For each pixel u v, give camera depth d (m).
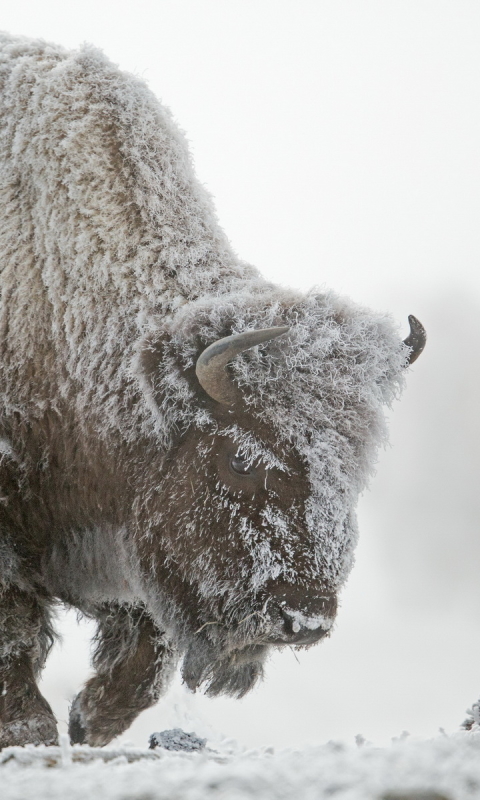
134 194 17.75
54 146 17.78
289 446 15.13
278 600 15.01
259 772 6.91
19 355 17.22
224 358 14.56
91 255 17.41
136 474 16.61
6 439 17.02
